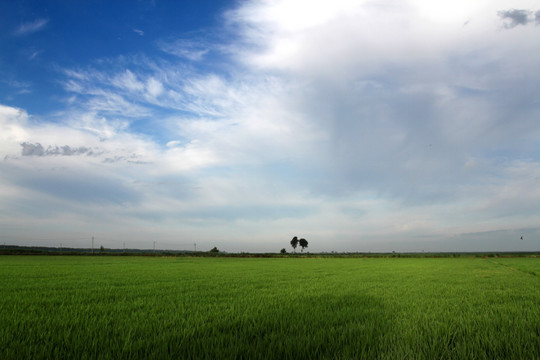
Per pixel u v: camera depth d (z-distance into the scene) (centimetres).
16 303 799
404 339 453
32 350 411
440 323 551
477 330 521
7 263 3066
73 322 570
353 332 488
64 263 3159
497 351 406
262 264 3394
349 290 1088
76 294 980
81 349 415
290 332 495
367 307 734
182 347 419
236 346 412
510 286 1261
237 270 2284
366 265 3256
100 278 1573
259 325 541
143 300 849
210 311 682
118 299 878
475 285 1293
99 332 498
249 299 862
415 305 768
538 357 382
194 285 1250
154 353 381
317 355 391
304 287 1191
